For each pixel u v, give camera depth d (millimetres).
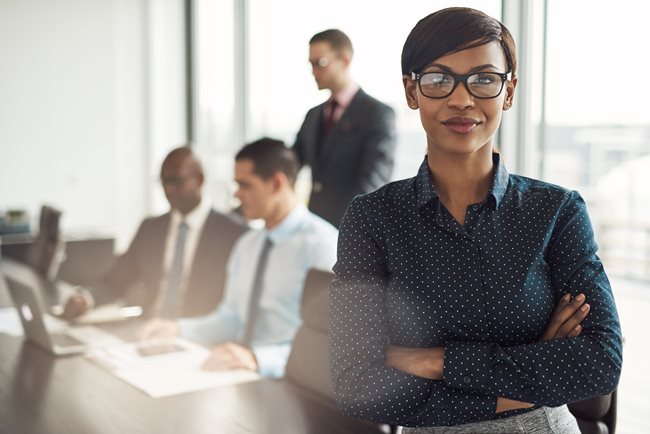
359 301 1303
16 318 2965
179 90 6660
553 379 1190
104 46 6473
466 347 1219
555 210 1264
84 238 4871
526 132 3389
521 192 1292
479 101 1212
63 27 6305
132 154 6668
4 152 6188
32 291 2289
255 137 5934
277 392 1874
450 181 1280
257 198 2629
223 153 6285
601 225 3303
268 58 5637
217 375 2021
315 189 3709
